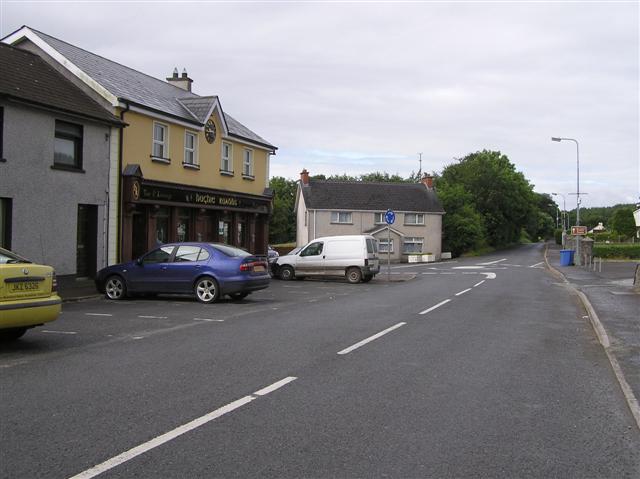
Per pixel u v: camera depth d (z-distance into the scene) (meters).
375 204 59.91
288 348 9.11
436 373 7.65
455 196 67.56
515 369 8.02
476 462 4.64
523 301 17.47
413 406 6.12
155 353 8.61
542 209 137.25
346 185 61.34
